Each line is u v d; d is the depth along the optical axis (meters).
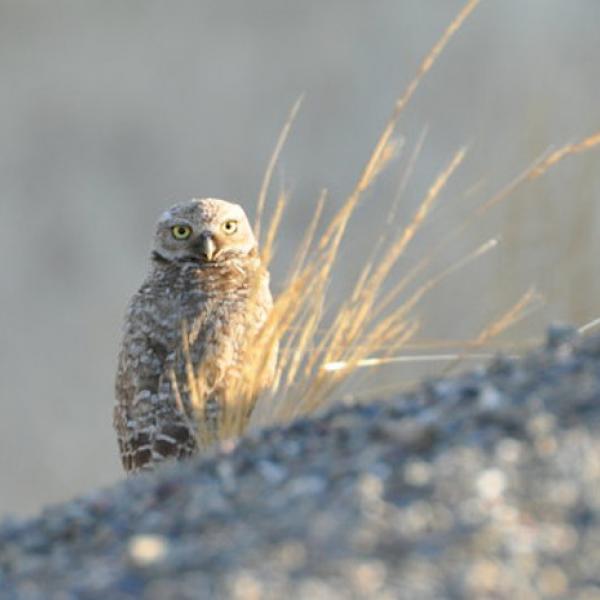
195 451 15.58
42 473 43.09
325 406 14.23
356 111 52.41
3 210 51.88
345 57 53.53
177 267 16.72
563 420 9.80
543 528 8.89
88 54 55.34
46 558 9.85
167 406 15.73
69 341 47.59
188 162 53.09
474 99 50.44
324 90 53.22
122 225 51.94
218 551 9.14
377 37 53.34
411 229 14.69
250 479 10.15
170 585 8.89
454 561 8.68
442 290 29.28
